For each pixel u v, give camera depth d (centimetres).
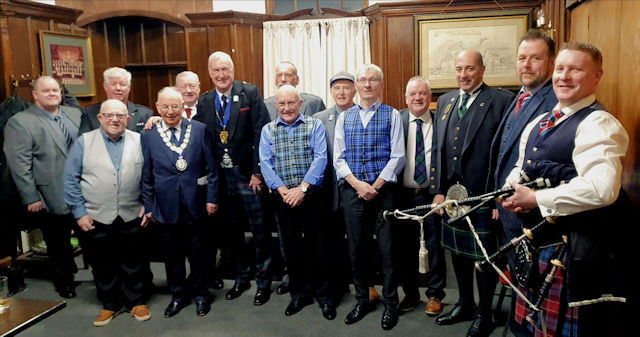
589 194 142
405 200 291
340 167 280
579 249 149
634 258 152
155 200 301
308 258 313
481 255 248
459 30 481
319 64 521
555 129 163
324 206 300
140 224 306
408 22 491
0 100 410
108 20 525
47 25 455
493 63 480
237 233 328
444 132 262
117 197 296
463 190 250
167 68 543
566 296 157
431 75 492
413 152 284
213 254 339
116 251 305
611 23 223
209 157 304
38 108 335
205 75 526
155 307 317
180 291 308
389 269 280
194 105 374
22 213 369
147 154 298
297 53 520
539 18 397
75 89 480
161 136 296
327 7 535
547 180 158
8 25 411
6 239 378
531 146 171
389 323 277
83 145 294
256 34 523
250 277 354
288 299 323
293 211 294
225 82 310
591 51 157
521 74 205
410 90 280
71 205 293
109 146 295
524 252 169
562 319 158
